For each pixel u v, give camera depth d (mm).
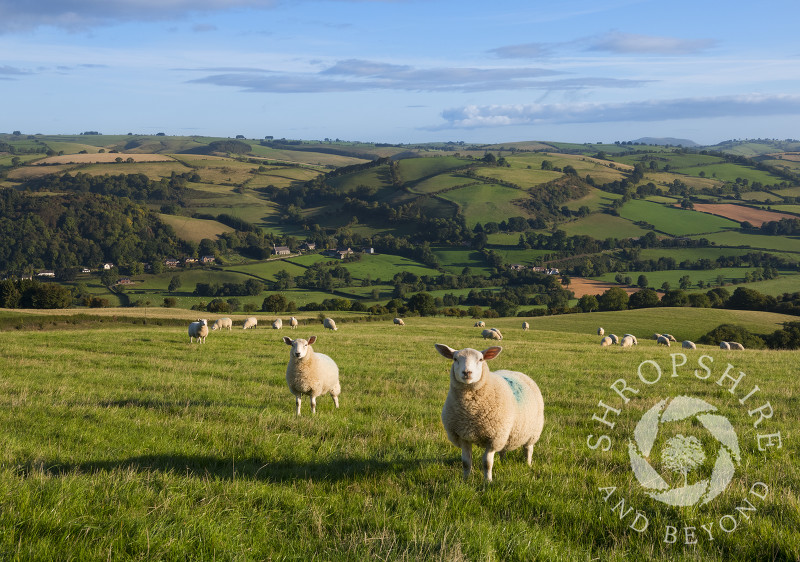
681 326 70375
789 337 63031
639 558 5012
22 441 8203
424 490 6473
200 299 127125
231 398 13133
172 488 5879
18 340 27844
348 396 13930
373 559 4578
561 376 18875
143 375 16766
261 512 5477
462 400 6797
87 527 4586
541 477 6992
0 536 4336
